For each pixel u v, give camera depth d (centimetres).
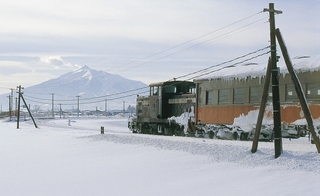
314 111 1875
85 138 2669
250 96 2241
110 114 16975
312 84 1895
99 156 1841
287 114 2006
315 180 1047
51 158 1892
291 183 1048
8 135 4003
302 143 1912
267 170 1209
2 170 1616
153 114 3306
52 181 1328
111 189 1166
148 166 1469
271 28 1427
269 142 1986
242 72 2305
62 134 3659
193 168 1368
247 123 2242
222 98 2461
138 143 2073
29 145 2672
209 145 1702
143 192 1109
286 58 1399
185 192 1075
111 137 2452
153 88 3331
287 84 2014
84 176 1379
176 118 2997
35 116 13012
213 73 2586
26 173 1512
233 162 1385
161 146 1877
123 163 1579
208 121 2580
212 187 1103
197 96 2711
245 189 1048
